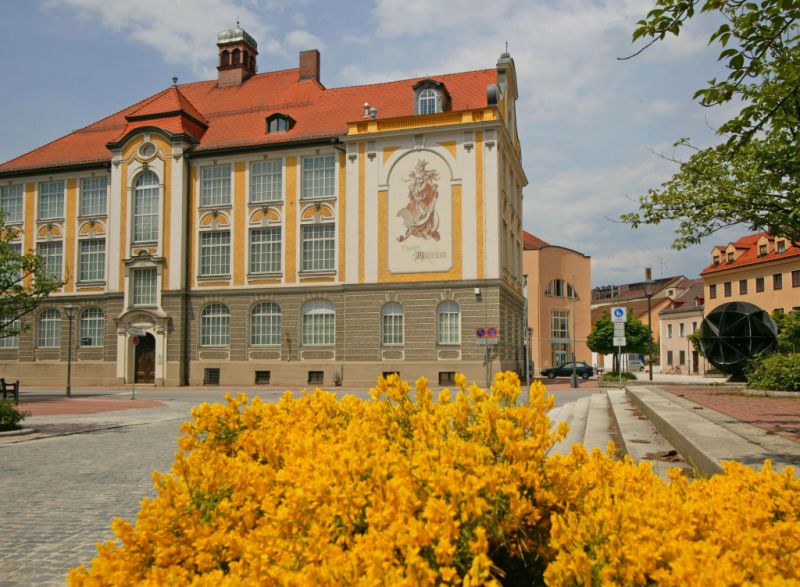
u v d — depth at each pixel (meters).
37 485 9.77
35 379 43.56
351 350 37.12
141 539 3.28
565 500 3.17
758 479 3.50
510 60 41.59
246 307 39.59
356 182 37.75
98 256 43.47
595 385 39.41
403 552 2.60
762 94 7.31
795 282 53.94
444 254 36.09
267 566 2.84
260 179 40.22
